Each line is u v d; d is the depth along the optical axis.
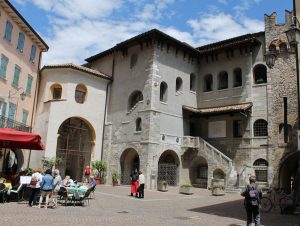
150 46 33.09
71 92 32.78
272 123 30.86
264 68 32.94
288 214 16.33
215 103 35.50
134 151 33.72
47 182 15.02
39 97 33.31
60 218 12.39
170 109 33.38
